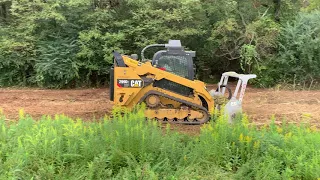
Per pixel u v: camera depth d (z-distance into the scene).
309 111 10.65
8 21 16.39
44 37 15.16
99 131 6.48
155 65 8.88
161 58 8.92
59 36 15.02
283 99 12.62
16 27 15.48
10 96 12.52
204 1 15.70
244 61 15.82
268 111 10.62
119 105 8.52
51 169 5.32
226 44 15.81
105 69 14.98
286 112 10.49
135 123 6.59
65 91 14.12
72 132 6.03
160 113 8.59
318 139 6.47
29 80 15.41
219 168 5.89
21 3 14.93
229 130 6.44
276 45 15.60
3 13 16.69
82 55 14.38
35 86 15.45
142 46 14.47
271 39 15.18
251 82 15.95
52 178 5.29
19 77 15.46
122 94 8.52
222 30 15.20
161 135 6.64
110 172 5.52
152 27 14.35
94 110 10.53
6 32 15.25
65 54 14.53
